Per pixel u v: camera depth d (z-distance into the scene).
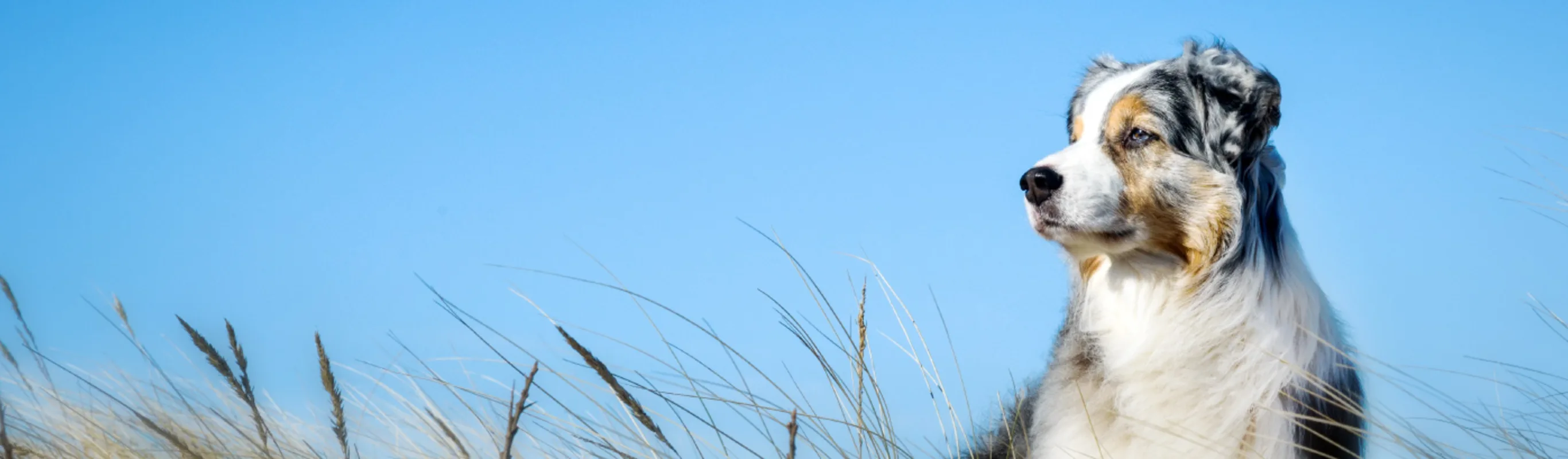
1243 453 3.41
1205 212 3.64
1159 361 3.60
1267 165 3.82
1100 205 3.61
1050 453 3.60
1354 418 3.46
